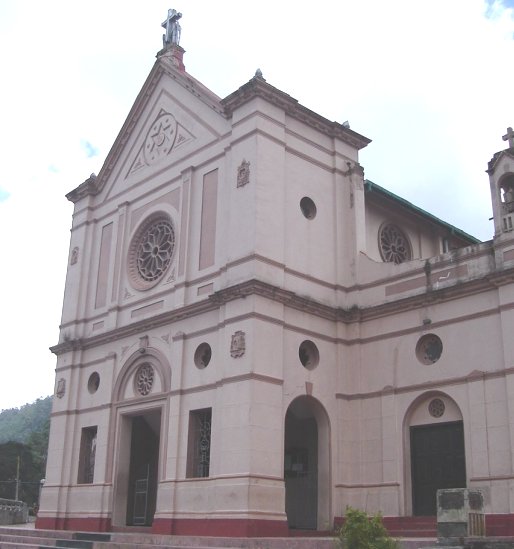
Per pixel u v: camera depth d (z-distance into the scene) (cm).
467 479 2202
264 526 2200
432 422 2373
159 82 3225
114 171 3350
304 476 2711
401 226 3241
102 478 2844
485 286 2297
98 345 3095
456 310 2372
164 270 2903
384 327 2564
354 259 2739
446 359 2359
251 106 2642
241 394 2319
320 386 2517
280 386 2378
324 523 2422
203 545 2103
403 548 1662
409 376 2445
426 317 2448
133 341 2906
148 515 2894
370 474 2456
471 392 2255
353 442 2527
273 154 2617
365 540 1457
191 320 2647
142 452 2964
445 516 1521
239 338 2384
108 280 3153
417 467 2394
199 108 2945
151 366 2798
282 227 2564
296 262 2586
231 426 2320
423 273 2494
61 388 3177
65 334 3247
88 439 3062
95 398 3022
